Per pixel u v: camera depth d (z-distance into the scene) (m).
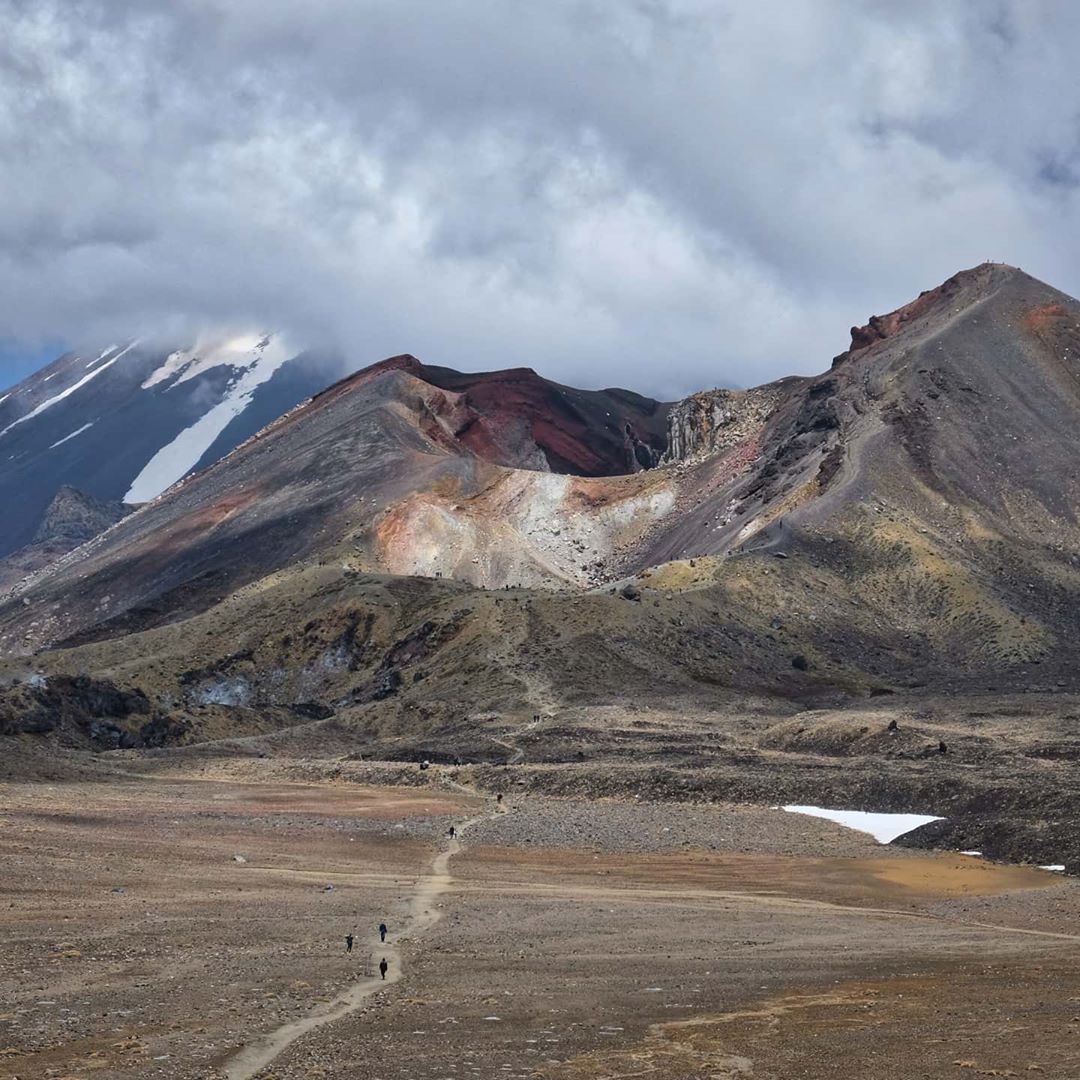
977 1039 44.94
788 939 67.19
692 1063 42.50
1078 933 69.31
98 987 52.72
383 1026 47.47
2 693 185.50
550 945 64.50
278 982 54.34
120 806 123.06
